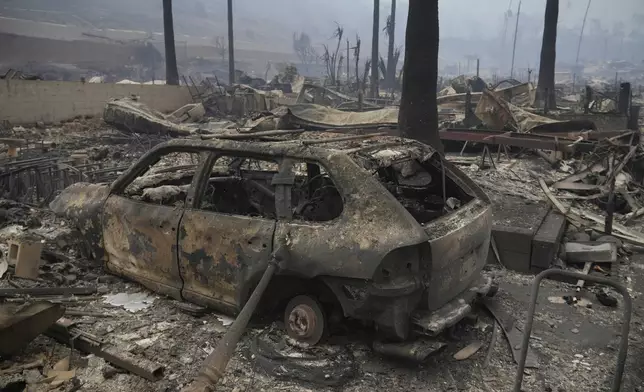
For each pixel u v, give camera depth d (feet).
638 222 25.54
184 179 18.61
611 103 83.82
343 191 11.93
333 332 12.96
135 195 16.78
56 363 12.06
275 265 11.83
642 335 14.28
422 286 11.52
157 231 14.69
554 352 13.16
